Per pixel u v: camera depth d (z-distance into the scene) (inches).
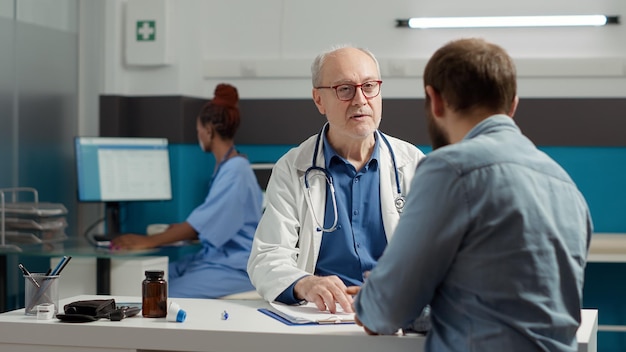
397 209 95.3
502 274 62.1
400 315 65.3
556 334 62.8
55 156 183.8
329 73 94.7
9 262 168.6
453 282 64.0
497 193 62.1
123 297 94.7
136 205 191.3
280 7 193.8
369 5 189.8
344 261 94.5
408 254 63.5
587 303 181.3
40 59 178.5
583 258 65.2
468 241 62.7
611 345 180.4
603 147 180.9
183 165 190.4
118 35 191.3
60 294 153.2
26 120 174.4
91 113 191.6
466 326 63.7
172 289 152.1
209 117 162.4
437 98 66.9
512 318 62.0
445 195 62.5
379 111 95.7
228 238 157.3
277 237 93.5
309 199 94.7
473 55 65.3
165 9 187.6
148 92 191.6
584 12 180.9
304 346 73.0
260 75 193.2
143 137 190.7
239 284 155.8
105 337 77.2
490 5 184.2
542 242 62.4
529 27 183.3
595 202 181.5
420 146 186.2
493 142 64.0
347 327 75.5
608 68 179.2
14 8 170.6
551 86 182.5
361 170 95.9
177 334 75.7
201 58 197.0
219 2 196.9
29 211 153.2
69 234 188.7
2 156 167.2
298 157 97.0
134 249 152.6
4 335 79.6
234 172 159.3
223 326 76.5
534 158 64.9
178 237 156.6
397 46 188.9
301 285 84.9
